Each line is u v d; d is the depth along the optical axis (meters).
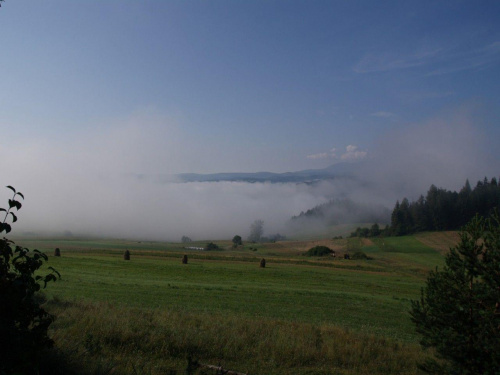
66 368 7.67
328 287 37.78
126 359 8.96
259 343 11.36
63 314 12.04
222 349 10.66
